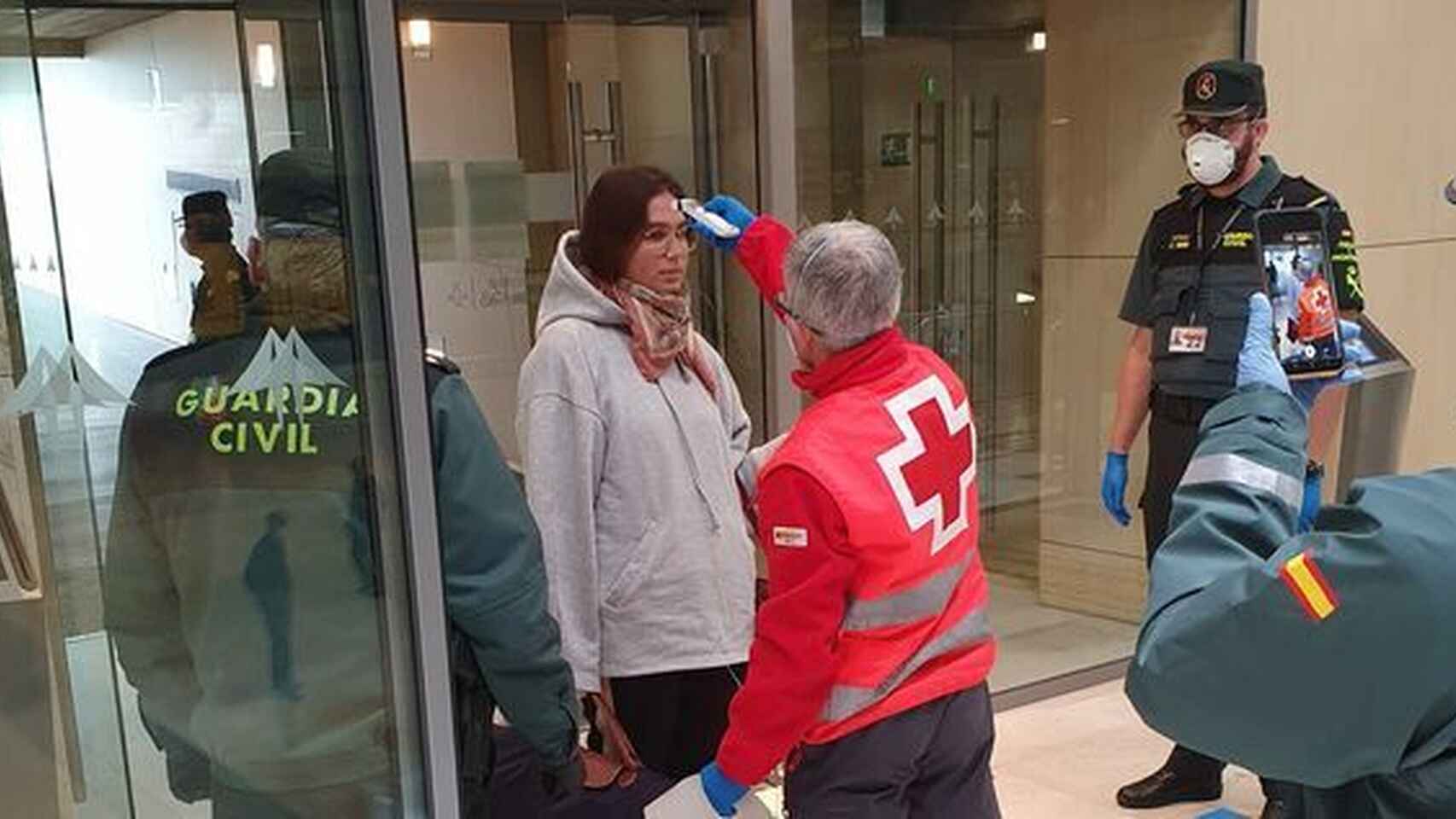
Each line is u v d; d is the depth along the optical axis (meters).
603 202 2.40
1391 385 3.53
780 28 3.50
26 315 1.75
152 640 1.88
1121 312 3.49
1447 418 4.99
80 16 1.71
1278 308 2.21
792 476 1.87
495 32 3.51
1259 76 3.10
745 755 1.95
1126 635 4.65
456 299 3.55
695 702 2.52
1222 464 1.37
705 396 2.54
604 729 2.42
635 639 2.41
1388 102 4.62
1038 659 4.42
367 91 1.78
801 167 4.06
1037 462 4.78
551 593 2.32
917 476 1.92
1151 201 4.53
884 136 4.25
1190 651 1.22
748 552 2.54
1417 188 4.76
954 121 4.41
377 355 1.86
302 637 1.94
